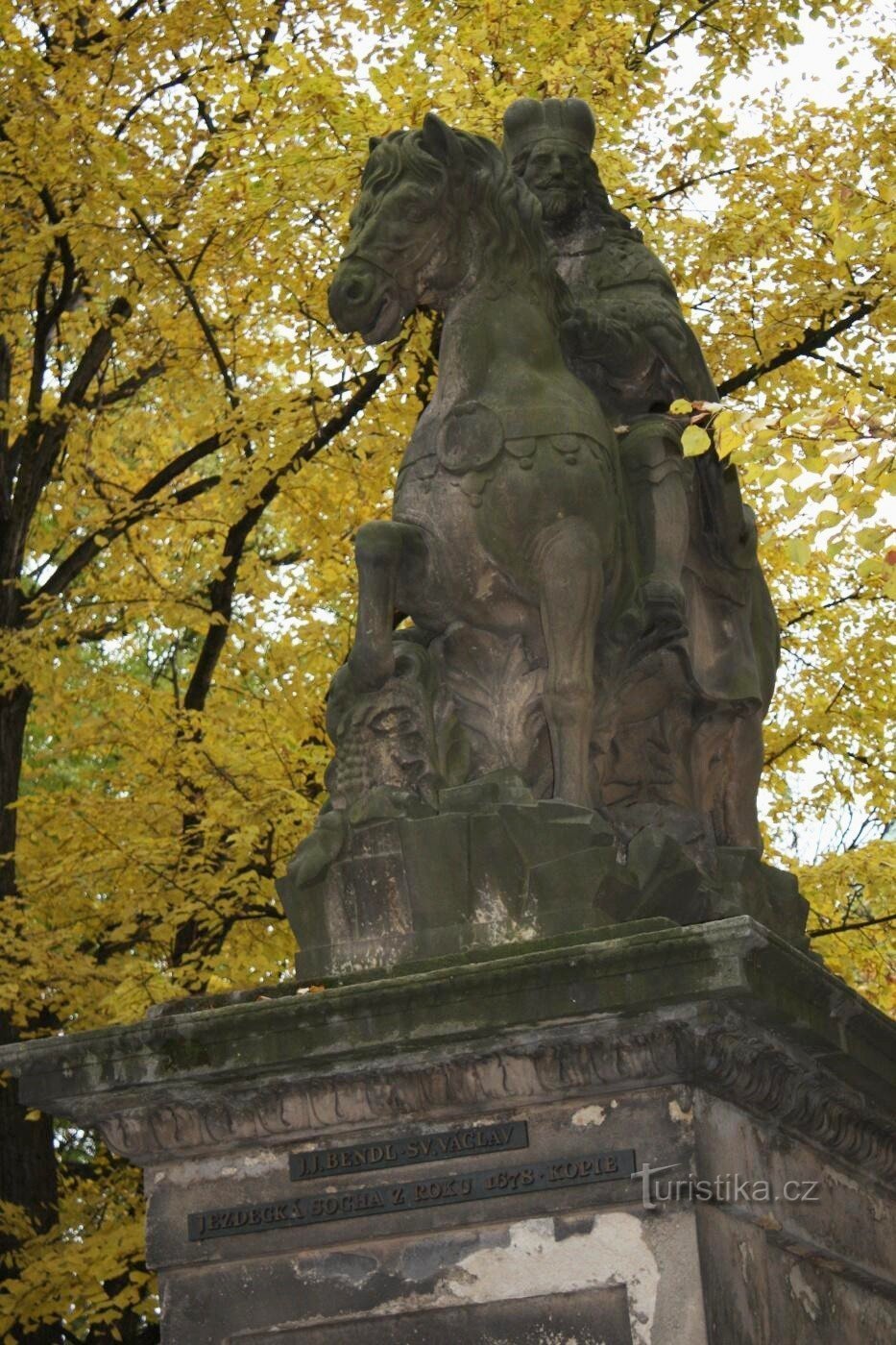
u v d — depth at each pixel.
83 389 13.52
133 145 12.49
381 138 6.16
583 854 5.32
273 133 11.63
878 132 12.28
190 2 12.62
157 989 10.75
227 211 11.88
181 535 13.44
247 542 15.21
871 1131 5.85
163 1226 5.39
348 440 12.56
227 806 11.55
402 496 5.97
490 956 5.15
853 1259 5.68
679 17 13.28
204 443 13.03
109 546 13.32
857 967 11.67
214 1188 5.37
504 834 5.39
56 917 12.20
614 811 6.04
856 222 7.23
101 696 12.74
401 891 5.43
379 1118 5.19
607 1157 4.95
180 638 15.17
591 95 11.48
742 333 12.23
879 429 6.50
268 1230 5.27
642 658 6.00
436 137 6.06
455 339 6.03
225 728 12.51
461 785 5.64
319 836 5.56
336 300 5.96
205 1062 5.20
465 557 5.81
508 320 6.04
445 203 6.04
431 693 5.82
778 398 12.32
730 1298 4.91
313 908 5.54
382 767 5.66
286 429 12.20
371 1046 5.05
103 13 12.93
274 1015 5.14
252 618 13.26
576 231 6.67
